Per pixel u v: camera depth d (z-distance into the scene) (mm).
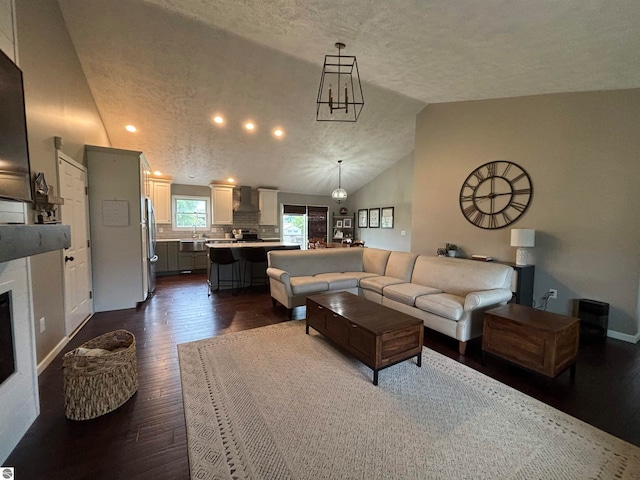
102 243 3857
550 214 3561
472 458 1491
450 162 4598
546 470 1427
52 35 2750
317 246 7152
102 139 4711
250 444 1567
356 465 1438
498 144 4016
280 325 3402
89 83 3932
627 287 3061
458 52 2791
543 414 1854
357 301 2984
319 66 3832
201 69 3863
